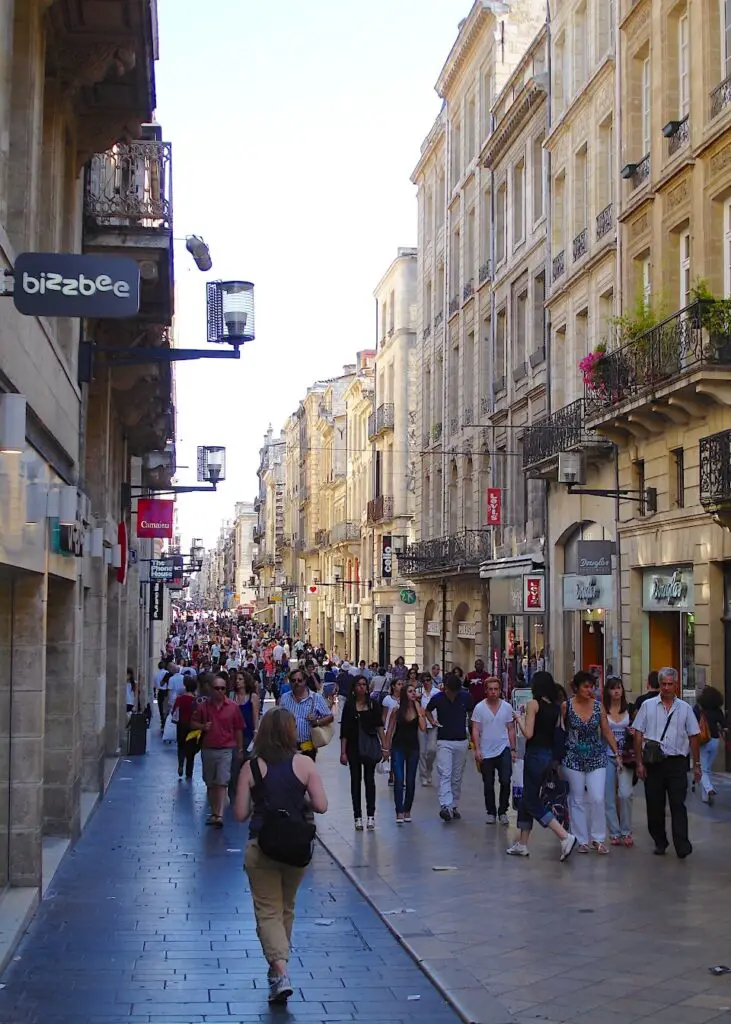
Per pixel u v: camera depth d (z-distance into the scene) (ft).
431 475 147.54
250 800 24.64
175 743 91.45
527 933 28.68
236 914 31.65
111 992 24.11
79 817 44.96
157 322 56.13
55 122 36.63
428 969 25.44
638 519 76.43
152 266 49.26
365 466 212.84
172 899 33.60
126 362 45.21
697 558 67.26
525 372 108.37
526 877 36.06
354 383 218.59
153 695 144.15
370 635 207.10
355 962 26.55
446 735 49.85
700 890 33.68
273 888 24.11
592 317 88.17
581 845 40.60
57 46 35.35
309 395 293.02
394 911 31.32
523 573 101.50
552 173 99.40
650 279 76.43
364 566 212.64
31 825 32.09
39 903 32.53
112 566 69.97
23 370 27.66
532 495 103.65
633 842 42.75
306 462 305.12
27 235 30.45
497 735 48.70
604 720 40.81
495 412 116.88
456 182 139.03
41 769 33.06
